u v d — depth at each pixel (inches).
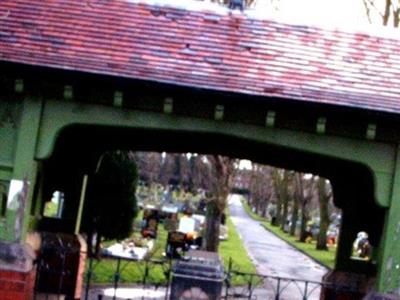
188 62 412.2
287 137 408.2
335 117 405.1
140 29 427.8
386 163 407.5
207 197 922.1
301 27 445.1
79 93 406.6
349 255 506.0
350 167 469.7
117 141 517.3
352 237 507.8
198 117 407.8
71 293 508.4
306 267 1374.3
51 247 483.8
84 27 423.2
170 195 2383.1
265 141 408.2
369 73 422.3
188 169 2267.5
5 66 396.2
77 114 407.5
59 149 502.3
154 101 406.9
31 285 425.7
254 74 410.9
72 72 396.2
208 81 401.4
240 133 408.2
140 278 717.9
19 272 401.4
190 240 1061.1
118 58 407.2
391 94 410.0
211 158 875.4
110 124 407.8
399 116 396.5
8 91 406.0
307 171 529.3
